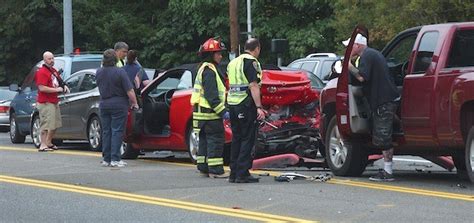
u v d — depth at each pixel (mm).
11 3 45156
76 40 46781
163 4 47875
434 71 11047
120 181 12156
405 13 27703
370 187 11305
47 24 45375
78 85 18531
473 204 9758
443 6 26641
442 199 10148
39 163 14969
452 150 11281
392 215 9047
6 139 24172
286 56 42531
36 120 19719
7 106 28391
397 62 12523
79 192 11141
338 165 12883
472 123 10672
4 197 10836
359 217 8945
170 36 45031
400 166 15078
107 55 14281
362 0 31141
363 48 11867
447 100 10805
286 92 13852
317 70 21609
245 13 43875
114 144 14328
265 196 10508
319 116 14039
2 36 45531
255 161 13781
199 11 44312
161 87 15836
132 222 9000
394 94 11602
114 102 14227
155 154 17688
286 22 43531
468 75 10477
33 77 21531
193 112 12672
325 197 10367
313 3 42656
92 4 45312
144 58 45250
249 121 11695
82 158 16016
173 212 9516
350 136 12367
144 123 15641
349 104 12000
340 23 31984
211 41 12367
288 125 14039
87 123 17891
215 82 12312
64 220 9203
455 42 11094
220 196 10578
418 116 11312
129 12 46969
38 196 10883
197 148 14125
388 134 11570
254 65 11594
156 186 11555
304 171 13656
